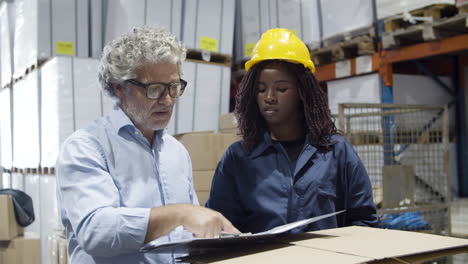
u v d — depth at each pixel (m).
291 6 4.92
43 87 4.29
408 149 4.34
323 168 1.88
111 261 1.56
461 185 6.12
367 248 1.16
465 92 5.88
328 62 5.19
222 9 4.70
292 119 2.00
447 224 4.01
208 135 3.70
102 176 1.49
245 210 1.99
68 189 1.47
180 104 4.39
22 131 5.19
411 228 3.78
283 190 1.88
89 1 4.44
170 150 1.86
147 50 1.53
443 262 3.41
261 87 1.94
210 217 1.29
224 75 4.68
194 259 1.18
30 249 4.12
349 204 1.92
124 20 4.12
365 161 4.32
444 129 4.01
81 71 3.97
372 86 4.75
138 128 1.72
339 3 4.76
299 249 1.20
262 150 1.96
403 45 4.70
